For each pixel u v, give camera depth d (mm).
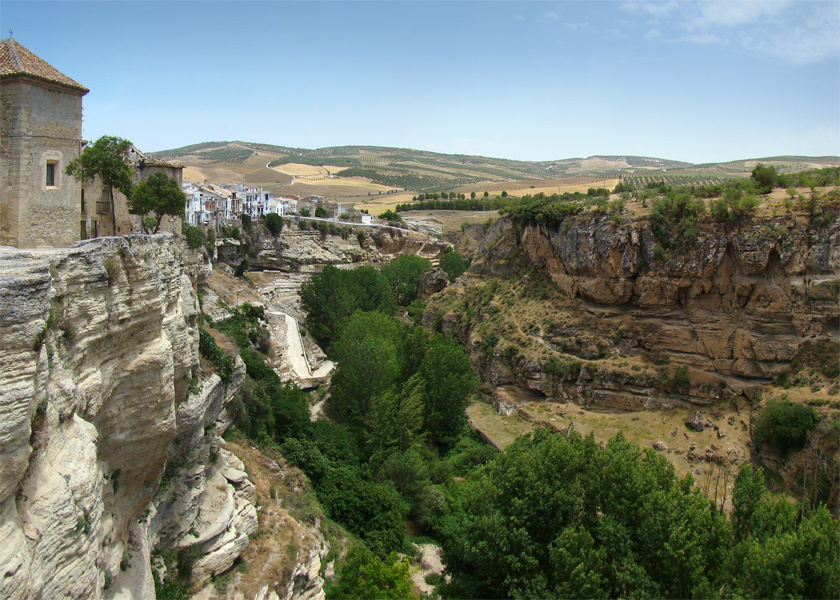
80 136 28766
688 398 60812
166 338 22453
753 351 57438
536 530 34000
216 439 33281
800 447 48406
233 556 28953
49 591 13508
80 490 14797
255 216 112312
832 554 26547
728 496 48469
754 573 27578
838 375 50219
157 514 25797
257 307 74938
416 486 49625
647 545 30578
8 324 12617
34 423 14086
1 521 12398
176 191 42406
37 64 26641
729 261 59938
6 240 26125
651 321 66125
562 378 68438
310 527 37812
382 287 100750
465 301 91062
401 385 63750
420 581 40469
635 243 65938
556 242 78188
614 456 34500
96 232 38375
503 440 62031
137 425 21141
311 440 50562
